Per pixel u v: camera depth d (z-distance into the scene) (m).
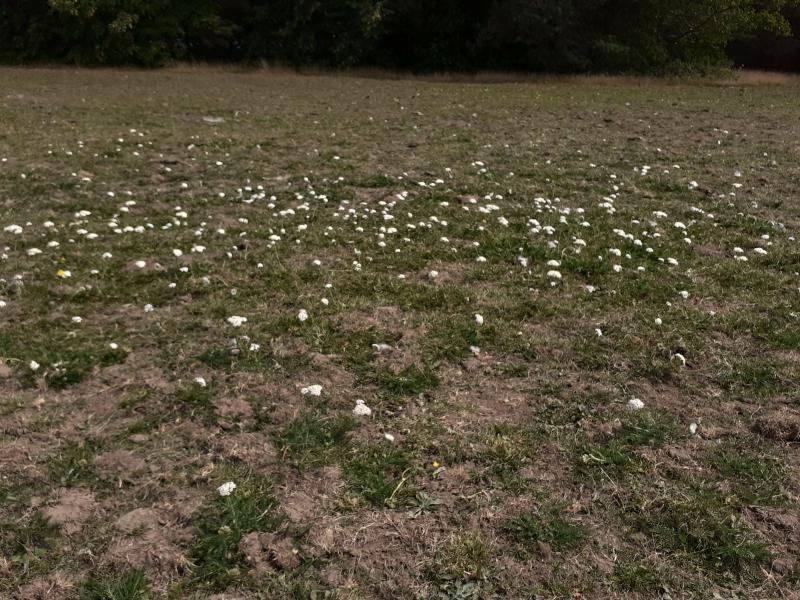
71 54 29.09
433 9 29.61
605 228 7.05
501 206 7.95
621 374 4.23
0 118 13.66
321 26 29.75
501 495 3.23
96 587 2.69
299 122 14.64
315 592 2.70
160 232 6.86
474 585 2.76
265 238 6.70
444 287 5.45
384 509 3.13
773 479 3.34
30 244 6.36
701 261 6.16
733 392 4.06
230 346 4.44
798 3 27.86
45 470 3.32
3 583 2.70
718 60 28.92
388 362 4.32
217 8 30.69
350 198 8.35
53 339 4.53
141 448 3.50
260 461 3.42
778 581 2.79
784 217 7.70
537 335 4.68
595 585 2.77
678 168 10.19
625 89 22.88
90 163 9.98
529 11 25.11
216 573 2.79
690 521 3.07
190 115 15.28
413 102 18.61
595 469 3.40
